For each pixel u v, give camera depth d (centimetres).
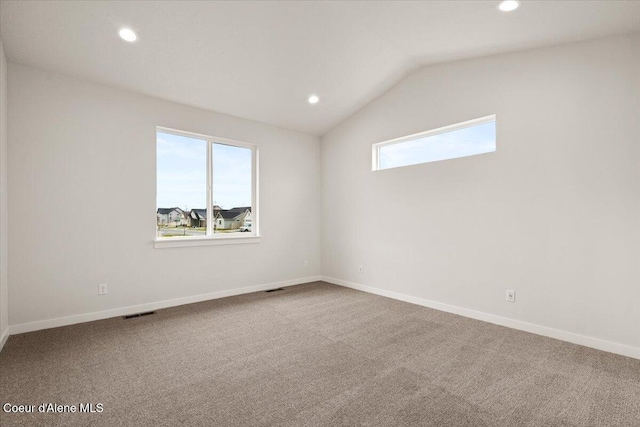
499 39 284
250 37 284
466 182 340
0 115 248
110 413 170
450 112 354
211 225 413
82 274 313
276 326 305
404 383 201
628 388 196
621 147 246
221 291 412
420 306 375
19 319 282
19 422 162
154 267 358
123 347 254
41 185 293
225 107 401
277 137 475
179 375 211
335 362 230
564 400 183
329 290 456
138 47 278
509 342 266
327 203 518
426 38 300
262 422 163
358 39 304
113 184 331
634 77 241
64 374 211
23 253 284
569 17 232
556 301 277
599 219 255
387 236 423
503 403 180
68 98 308
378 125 434
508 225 306
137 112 348
